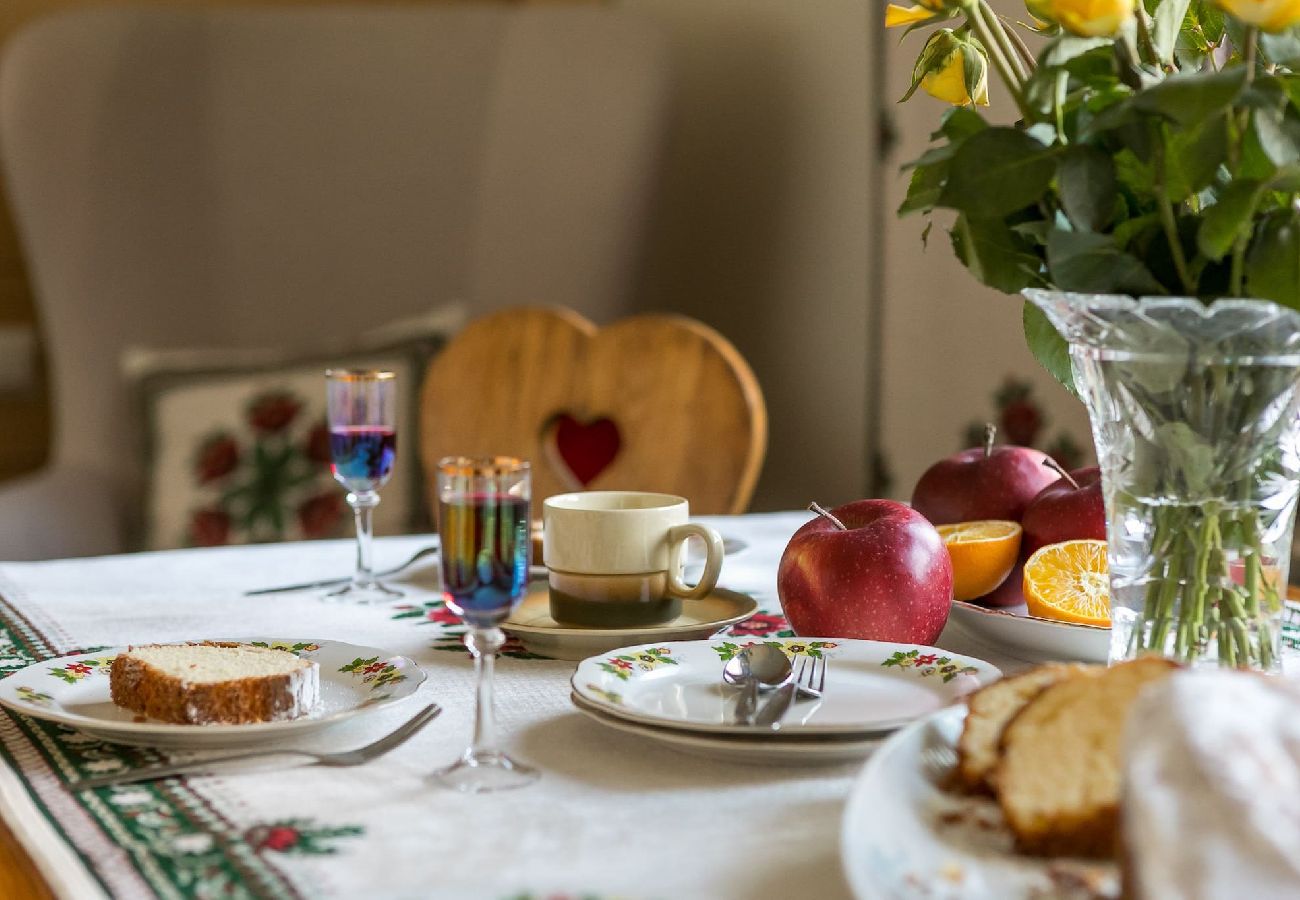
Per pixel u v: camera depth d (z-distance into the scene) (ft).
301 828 1.79
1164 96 1.85
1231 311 1.91
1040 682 1.92
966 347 6.37
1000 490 3.07
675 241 9.27
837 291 7.57
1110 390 2.07
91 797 1.91
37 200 8.00
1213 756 1.32
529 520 2.06
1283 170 1.86
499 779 1.96
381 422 3.45
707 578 2.79
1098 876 1.54
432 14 8.34
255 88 8.29
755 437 4.73
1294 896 1.24
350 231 8.27
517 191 7.99
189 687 2.12
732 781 1.98
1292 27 2.06
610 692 2.22
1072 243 1.96
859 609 2.61
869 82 7.11
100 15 8.16
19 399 9.66
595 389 5.00
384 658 2.48
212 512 7.60
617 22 7.98
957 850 1.61
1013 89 2.14
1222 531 2.06
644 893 1.57
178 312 8.13
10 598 3.35
